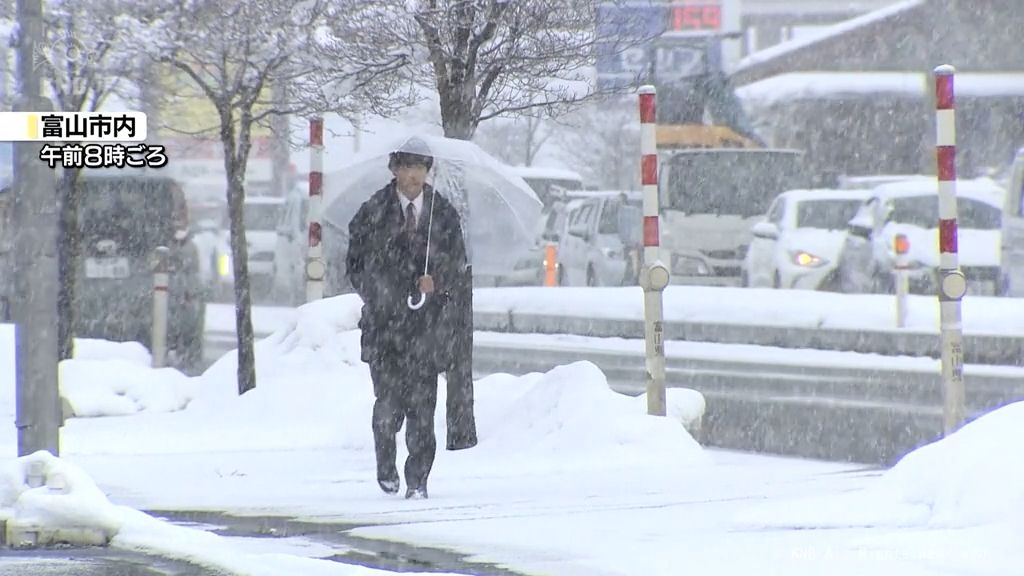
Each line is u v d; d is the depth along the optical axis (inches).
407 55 2048.5
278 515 1310.3
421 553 1115.3
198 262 3122.5
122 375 2135.8
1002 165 5723.4
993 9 5910.4
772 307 3304.6
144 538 1167.0
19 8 1320.1
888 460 1750.7
